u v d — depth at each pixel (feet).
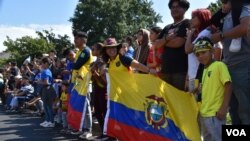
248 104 15.99
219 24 17.58
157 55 21.42
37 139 27.71
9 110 50.26
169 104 18.56
